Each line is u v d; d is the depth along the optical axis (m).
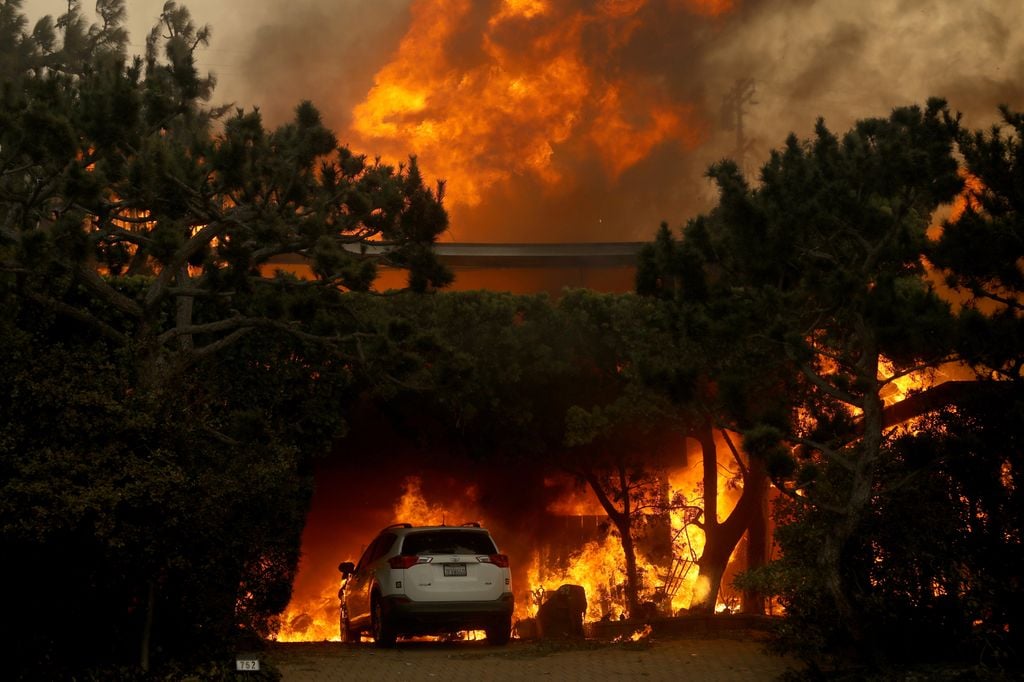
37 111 12.30
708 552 20.25
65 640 9.97
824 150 11.66
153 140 13.32
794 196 11.37
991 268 10.62
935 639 11.03
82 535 9.64
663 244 11.48
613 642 15.14
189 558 10.21
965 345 10.58
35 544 9.61
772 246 11.15
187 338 15.20
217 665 10.74
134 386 11.50
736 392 11.26
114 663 10.16
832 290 10.64
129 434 10.16
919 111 11.26
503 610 15.17
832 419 12.04
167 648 10.77
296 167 14.38
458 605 14.88
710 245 11.60
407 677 11.68
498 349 19.66
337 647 15.64
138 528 9.57
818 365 13.27
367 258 14.75
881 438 10.98
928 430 11.59
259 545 11.33
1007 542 11.09
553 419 20.55
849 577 11.16
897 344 10.74
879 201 12.38
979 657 10.72
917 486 11.10
